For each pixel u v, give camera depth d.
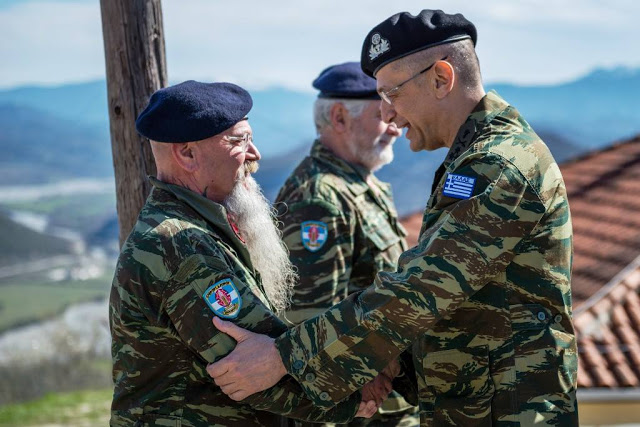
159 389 2.05
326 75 3.29
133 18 2.81
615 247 7.11
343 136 3.23
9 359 14.48
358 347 2.03
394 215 3.28
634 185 8.84
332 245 3.01
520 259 2.04
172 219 2.09
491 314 2.05
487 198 1.98
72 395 8.30
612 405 5.59
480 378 2.06
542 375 2.03
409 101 2.20
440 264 1.99
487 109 2.13
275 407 2.08
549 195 2.03
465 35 2.18
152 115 2.15
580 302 6.29
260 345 2.04
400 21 2.18
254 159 2.30
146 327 2.04
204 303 2.02
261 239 2.31
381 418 2.99
